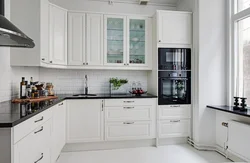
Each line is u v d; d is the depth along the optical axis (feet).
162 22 10.89
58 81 11.86
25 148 4.77
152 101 10.81
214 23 10.37
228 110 8.58
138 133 10.69
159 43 10.88
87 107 10.16
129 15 11.43
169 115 10.97
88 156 9.53
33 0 8.61
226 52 10.38
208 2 10.34
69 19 10.82
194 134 10.84
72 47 10.89
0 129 4.08
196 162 8.80
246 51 9.30
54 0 11.66
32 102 7.61
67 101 9.98
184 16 11.12
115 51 11.53
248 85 9.16
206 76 10.37
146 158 9.26
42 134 6.18
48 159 6.91
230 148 8.71
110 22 11.41
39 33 8.63
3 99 7.79
